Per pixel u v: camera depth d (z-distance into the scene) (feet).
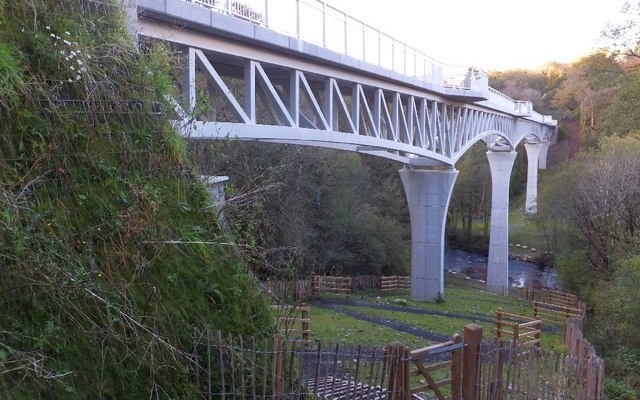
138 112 16.79
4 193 11.69
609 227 74.43
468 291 102.73
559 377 24.56
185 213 16.72
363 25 50.65
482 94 77.20
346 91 62.08
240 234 21.22
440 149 77.41
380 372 19.36
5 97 12.90
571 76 220.23
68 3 16.49
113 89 16.05
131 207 14.60
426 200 83.82
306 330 34.71
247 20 34.37
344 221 102.53
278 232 71.26
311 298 73.41
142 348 12.89
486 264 150.51
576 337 41.57
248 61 36.58
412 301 83.05
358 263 110.42
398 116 63.36
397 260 116.06
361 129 68.49
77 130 14.49
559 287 97.19
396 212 129.70
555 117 208.33
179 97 24.09
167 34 28.02
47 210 12.72
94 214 13.82
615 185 75.25
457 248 167.12
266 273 28.76
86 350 11.80
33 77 13.83
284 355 15.94
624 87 69.67
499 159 119.24
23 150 12.98
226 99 34.73
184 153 18.47
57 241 12.39
